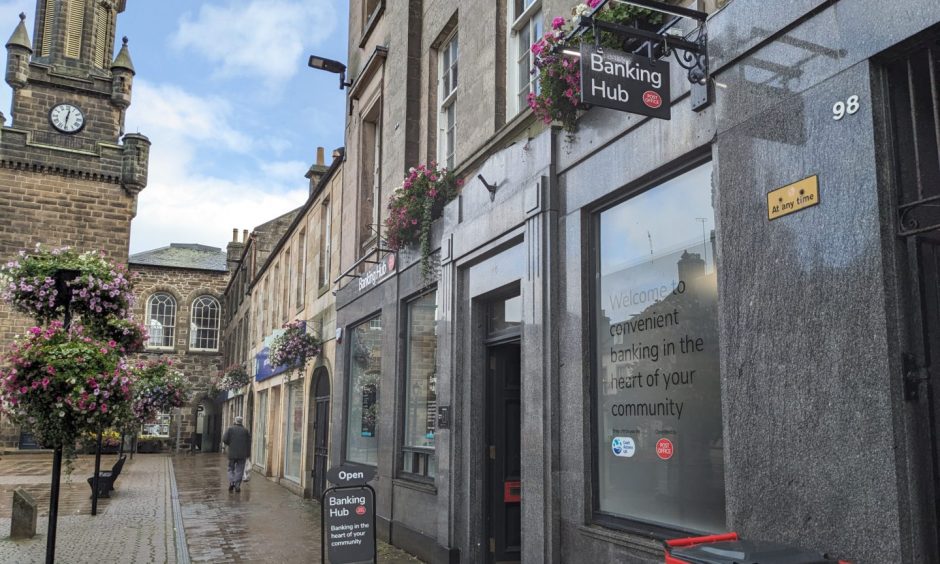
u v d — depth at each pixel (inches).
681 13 180.1
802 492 146.1
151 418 762.8
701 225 190.4
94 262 343.0
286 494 671.8
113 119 1605.6
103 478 622.5
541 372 244.7
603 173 225.8
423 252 362.6
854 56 142.6
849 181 141.9
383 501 404.2
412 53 437.4
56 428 296.4
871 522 131.8
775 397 154.6
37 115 1541.6
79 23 1635.1
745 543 129.3
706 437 182.7
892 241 136.6
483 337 316.5
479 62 344.5
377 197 500.1
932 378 136.2
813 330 146.9
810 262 148.7
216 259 1929.1
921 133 141.2
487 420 311.7
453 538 308.5
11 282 327.9
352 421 507.5
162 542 400.5
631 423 211.0
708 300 185.8
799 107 153.9
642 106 187.0
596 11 183.6
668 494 194.2
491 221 293.0
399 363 402.3
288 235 861.8
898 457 129.3
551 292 245.3
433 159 413.4
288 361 657.0
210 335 1781.5
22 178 1444.4
